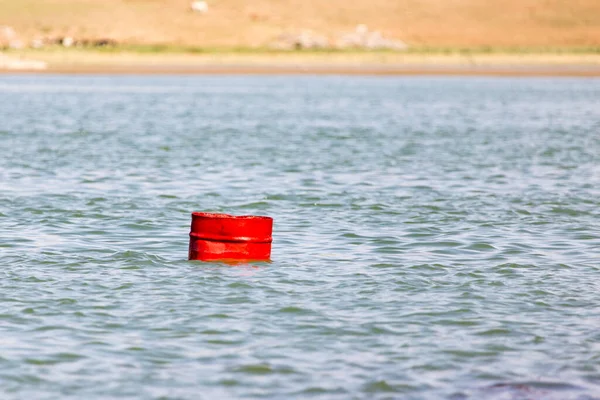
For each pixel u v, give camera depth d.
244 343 25.56
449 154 76.00
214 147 80.44
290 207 48.75
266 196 52.31
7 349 24.77
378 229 42.47
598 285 32.25
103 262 34.81
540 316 28.42
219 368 23.70
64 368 23.56
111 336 26.00
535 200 51.72
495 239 40.34
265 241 35.31
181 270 33.59
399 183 58.38
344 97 163.62
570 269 34.72
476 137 92.00
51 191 53.16
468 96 167.25
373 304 29.42
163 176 60.69
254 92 176.50
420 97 164.00
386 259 35.97
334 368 23.80
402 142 86.38
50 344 25.25
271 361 24.22
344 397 22.02
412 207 48.81
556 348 25.52
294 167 66.31
